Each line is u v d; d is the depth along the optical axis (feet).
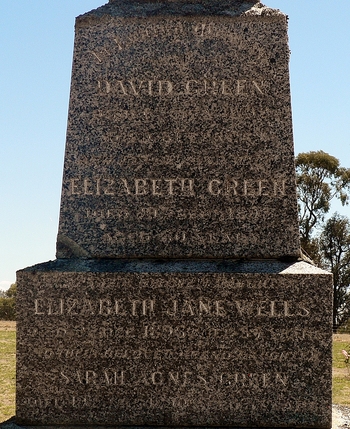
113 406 12.64
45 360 12.73
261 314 12.57
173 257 13.26
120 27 13.79
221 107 13.52
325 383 12.48
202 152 13.44
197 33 13.70
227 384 12.56
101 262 13.15
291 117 13.41
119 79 13.69
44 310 12.79
